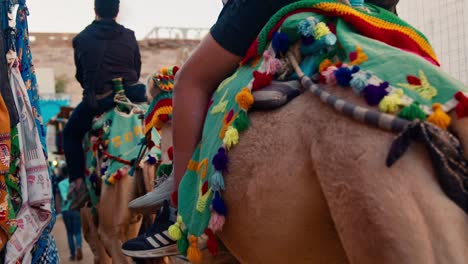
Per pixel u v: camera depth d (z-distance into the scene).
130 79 6.35
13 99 3.64
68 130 6.83
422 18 5.21
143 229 6.24
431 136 1.88
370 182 1.95
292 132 2.31
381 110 2.01
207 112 2.96
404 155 1.92
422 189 1.87
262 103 2.46
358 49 2.25
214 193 2.58
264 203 2.38
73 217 10.45
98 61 6.28
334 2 2.50
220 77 2.98
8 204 3.50
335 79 2.21
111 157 5.85
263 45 2.68
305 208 2.25
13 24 3.87
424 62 2.12
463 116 1.91
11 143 3.68
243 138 2.52
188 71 2.99
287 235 2.35
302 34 2.44
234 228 2.59
